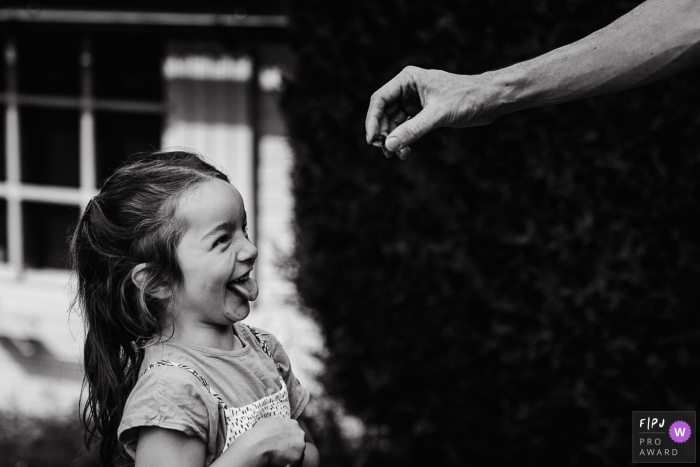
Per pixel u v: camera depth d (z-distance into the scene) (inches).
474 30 130.1
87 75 197.0
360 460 150.9
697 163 121.7
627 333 127.3
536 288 131.2
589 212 126.7
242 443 53.6
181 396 54.0
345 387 147.7
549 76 61.6
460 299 137.3
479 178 133.0
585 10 123.6
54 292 201.9
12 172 206.5
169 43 186.5
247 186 186.4
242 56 182.4
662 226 124.6
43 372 209.3
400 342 141.8
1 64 204.2
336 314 146.5
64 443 181.9
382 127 65.0
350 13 138.3
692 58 60.5
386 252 139.4
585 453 135.7
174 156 62.7
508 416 137.3
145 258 57.2
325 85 141.3
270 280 188.1
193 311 57.7
